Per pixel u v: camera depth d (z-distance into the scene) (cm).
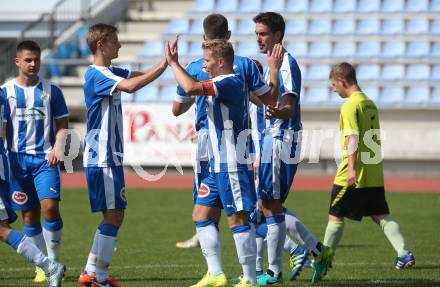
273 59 2423
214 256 2427
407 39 8169
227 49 2317
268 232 2603
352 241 3753
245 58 2444
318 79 7775
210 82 2269
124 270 2973
